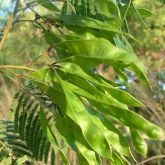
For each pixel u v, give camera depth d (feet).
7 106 4.95
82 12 2.07
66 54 1.91
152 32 8.40
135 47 7.98
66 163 1.95
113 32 1.94
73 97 1.77
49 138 1.96
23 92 2.10
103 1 1.91
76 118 1.74
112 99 1.78
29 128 2.25
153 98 6.58
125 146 1.83
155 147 6.38
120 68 1.85
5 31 2.09
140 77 1.94
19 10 2.11
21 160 2.23
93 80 1.77
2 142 2.28
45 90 1.86
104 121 1.83
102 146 1.73
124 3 2.10
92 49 1.79
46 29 2.03
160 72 7.46
